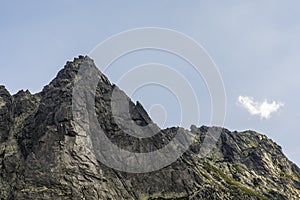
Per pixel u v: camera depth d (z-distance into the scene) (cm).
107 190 17075
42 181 16462
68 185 16438
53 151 17175
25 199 15950
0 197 16475
